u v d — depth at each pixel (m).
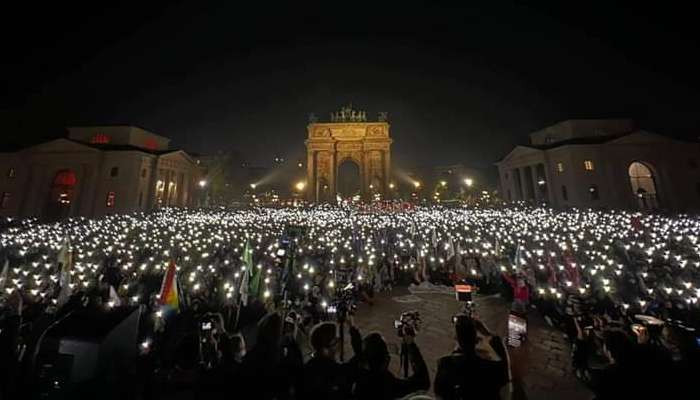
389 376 4.19
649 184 51.47
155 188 53.25
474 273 18.50
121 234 28.89
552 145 55.72
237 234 30.64
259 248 24.12
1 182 51.03
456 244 24.62
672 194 48.31
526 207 47.59
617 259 19.08
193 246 24.47
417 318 8.74
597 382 4.31
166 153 55.41
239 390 4.26
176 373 5.17
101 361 5.18
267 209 50.72
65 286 13.47
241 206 57.03
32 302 11.93
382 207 53.66
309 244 25.88
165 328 10.05
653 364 4.04
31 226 34.84
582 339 8.80
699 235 24.45
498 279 17.95
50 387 4.99
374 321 13.55
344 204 58.59
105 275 15.68
